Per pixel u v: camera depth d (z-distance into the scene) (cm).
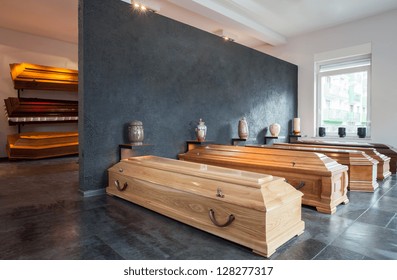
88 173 307
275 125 561
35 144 596
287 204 184
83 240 186
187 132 422
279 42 673
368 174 328
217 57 470
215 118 470
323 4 503
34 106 617
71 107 675
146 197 257
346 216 238
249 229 171
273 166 294
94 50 307
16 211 248
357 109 602
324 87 653
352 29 584
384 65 545
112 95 326
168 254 167
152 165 264
